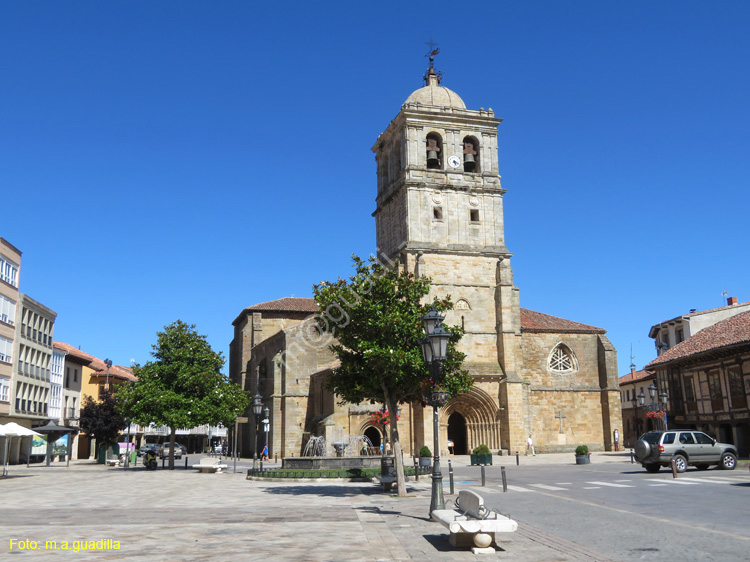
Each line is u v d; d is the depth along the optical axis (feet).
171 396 160.66
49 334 234.17
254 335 263.49
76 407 265.95
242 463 201.67
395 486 92.68
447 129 212.23
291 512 67.00
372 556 41.34
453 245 205.67
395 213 215.72
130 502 80.18
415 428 193.77
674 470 98.17
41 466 195.00
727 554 39.65
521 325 221.66
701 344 172.65
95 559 40.45
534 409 216.33
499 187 212.23
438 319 65.10
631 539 45.91
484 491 86.89
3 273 196.13
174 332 170.40
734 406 157.79
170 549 44.11
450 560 39.99
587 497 75.25
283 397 213.05
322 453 187.21
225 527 55.21
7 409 197.16
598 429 220.02
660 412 166.40
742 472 106.11
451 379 90.33
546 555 40.91
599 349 224.74
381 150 233.76
